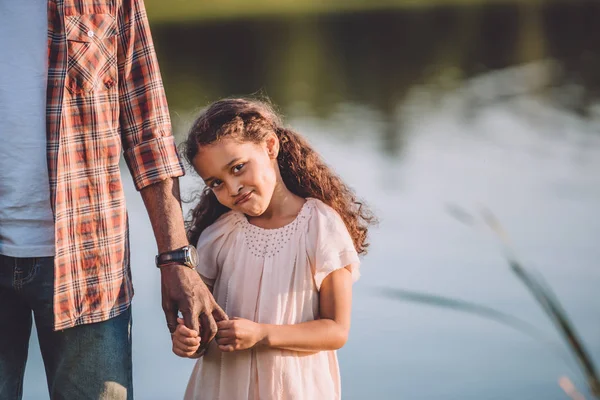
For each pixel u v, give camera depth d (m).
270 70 23.47
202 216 3.05
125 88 2.88
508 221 8.82
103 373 2.85
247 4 40.81
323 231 2.87
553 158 11.91
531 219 8.86
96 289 2.81
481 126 14.86
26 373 5.43
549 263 7.46
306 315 2.88
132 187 9.88
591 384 2.52
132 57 2.88
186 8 38.41
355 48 28.06
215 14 37.25
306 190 3.01
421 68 23.70
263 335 2.77
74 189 2.76
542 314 6.46
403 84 21.02
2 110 2.71
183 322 2.77
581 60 23.59
